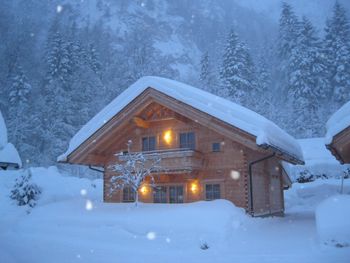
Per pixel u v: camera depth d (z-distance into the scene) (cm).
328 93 5869
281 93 6531
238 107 1886
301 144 3959
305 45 6150
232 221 1438
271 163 2223
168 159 1781
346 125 1311
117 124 1880
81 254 1173
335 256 964
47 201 2098
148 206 1692
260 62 6612
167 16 17588
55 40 5956
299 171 3456
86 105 5306
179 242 1295
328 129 1415
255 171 1883
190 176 1814
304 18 6638
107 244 1332
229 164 1786
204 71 6412
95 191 2542
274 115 5394
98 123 1897
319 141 3972
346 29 6375
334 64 5931
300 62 5847
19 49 7419
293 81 5703
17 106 5369
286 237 1309
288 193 2969
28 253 1203
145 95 1828
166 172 1784
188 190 1856
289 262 937
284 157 1927
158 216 1494
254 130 1606
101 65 6925
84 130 1978
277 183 2327
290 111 5584
